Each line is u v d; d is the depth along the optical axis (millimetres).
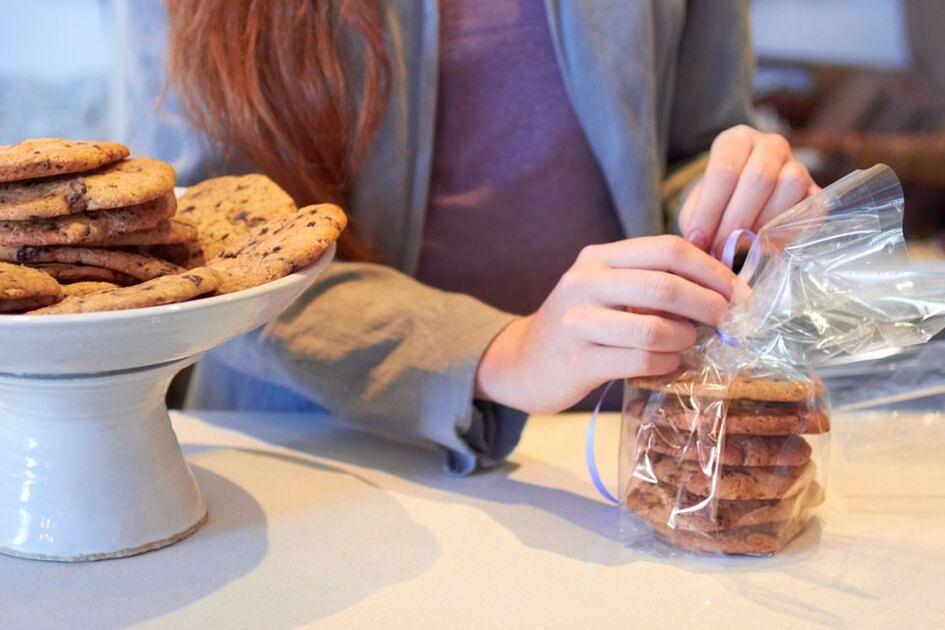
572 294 614
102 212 546
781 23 1796
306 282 547
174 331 496
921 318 570
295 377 708
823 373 666
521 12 833
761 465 572
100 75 1295
